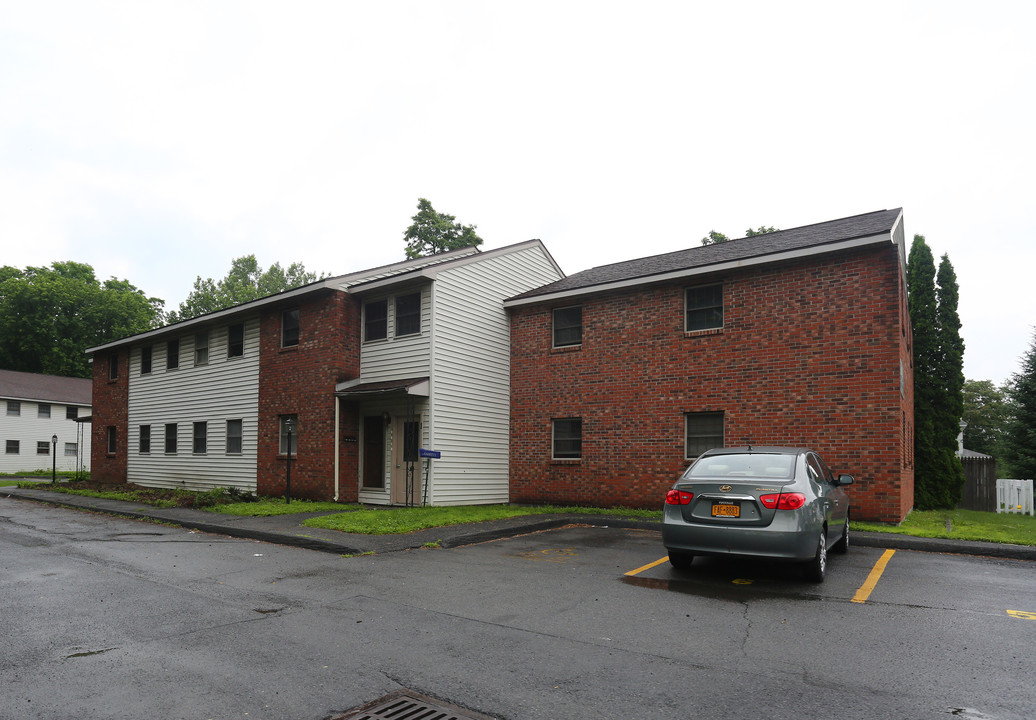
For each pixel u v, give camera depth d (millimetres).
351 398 16031
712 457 8125
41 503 16344
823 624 5473
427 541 9648
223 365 19531
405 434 15414
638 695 3918
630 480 14820
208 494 15797
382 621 5531
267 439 17734
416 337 15477
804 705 3766
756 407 13164
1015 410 26156
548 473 16250
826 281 12547
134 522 12445
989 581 7230
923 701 3826
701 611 5902
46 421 39125
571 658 4590
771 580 7254
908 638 5078
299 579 7250
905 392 13914
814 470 7980
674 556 7797
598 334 15688
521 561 8492
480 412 16359
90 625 5367
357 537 9875
